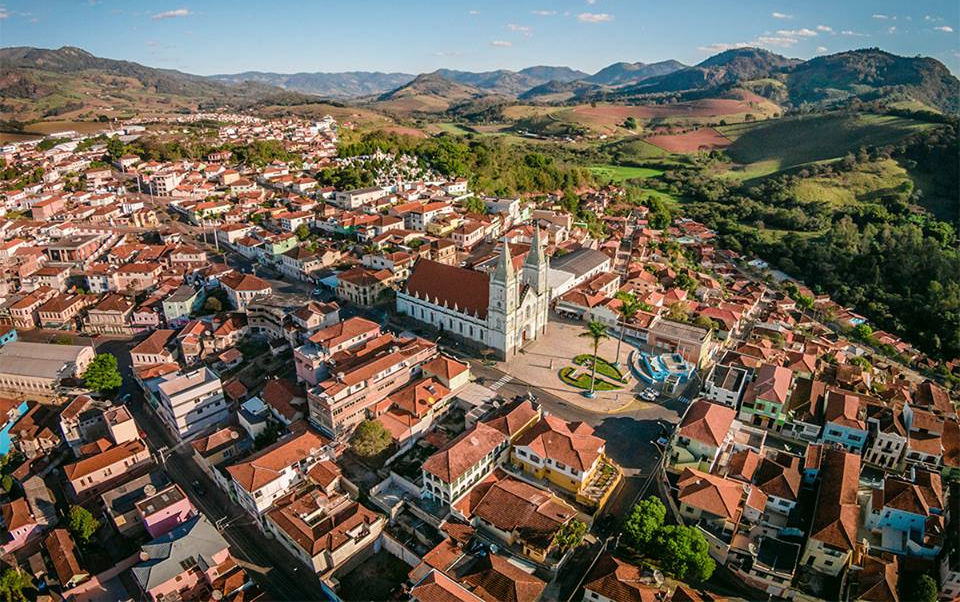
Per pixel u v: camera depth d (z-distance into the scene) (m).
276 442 126.12
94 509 123.75
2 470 135.25
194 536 106.88
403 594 98.19
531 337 171.75
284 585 103.69
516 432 123.44
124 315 189.38
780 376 141.75
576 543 101.19
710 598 94.44
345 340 149.88
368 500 116.12
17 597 104.12
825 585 99.81
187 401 137.88
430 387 137.38
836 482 110.88
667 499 113.00
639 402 145.12
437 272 175.25
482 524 108.19
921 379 189.75
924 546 103.81
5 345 170.50
